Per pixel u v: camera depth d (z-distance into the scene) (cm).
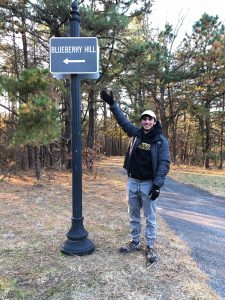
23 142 681
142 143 352
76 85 365
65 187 877
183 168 1941
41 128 678
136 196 366
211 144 2328
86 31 981
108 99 382
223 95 1977
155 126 356
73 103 365
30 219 521
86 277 310
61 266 333
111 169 1645
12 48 1462
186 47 1820
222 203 781
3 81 689
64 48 356
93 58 359
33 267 330
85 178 1104
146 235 368
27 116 668
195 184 1139
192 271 335
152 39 1800
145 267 336
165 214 620
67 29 954
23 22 1046
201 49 1820
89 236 429
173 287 296
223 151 2269
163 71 1656
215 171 1880
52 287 292
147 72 1339
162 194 888
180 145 2852
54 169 1362
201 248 418
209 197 871
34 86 689
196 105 2003
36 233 442
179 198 831
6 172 1149
